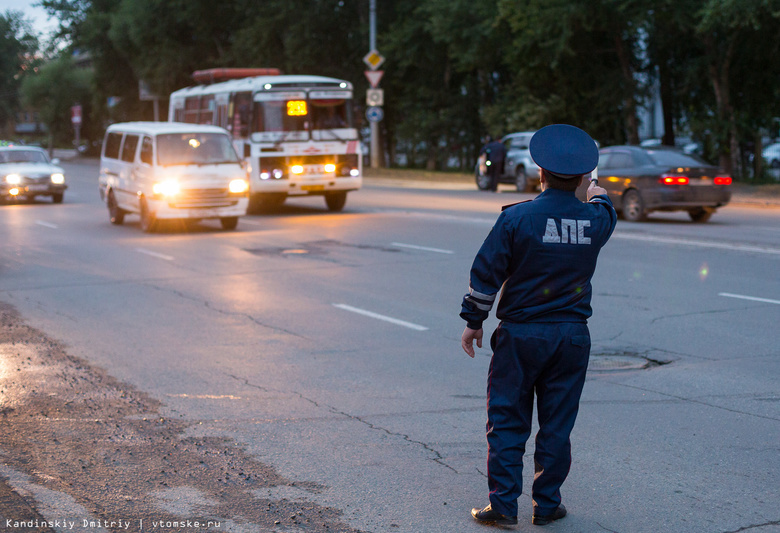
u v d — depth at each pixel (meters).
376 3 53.06
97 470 6.38
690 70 39.41
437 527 5.40
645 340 10.67
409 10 51.34
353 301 13.49
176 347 10.56
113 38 71.25
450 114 51.34
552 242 5.09
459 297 13.80
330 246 20.14
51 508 5.66
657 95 45.06
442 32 45.41
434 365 9.63
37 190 33.47
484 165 38.31
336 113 28.08
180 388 8.72
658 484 6.11
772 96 40.44
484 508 5.51
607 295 13.59
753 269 15.94
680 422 7.49
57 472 6.33
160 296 14.06
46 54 99.44
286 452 6.80
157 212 22.77
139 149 24.20
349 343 10.73
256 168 27.38
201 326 11.80
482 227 23.67
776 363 9.49
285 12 53.94
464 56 44.97
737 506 5.72
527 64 42.75
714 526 5.41
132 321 12.16
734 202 30.95
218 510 5.66
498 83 52.03
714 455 6.68
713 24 34.66
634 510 5.67
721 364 9.49
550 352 5.15
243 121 27.92
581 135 5.16
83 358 10.01
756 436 7.11
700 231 22.03
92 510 5.63
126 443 7.01
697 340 10.63
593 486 6.09
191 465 6.50
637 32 40.06
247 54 58.47
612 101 42.09
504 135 45.44
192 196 22.83
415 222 25.12
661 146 25.39
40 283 15.44
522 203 5.23
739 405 7.97
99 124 93.75
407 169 57.00
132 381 8.99
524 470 6.47
